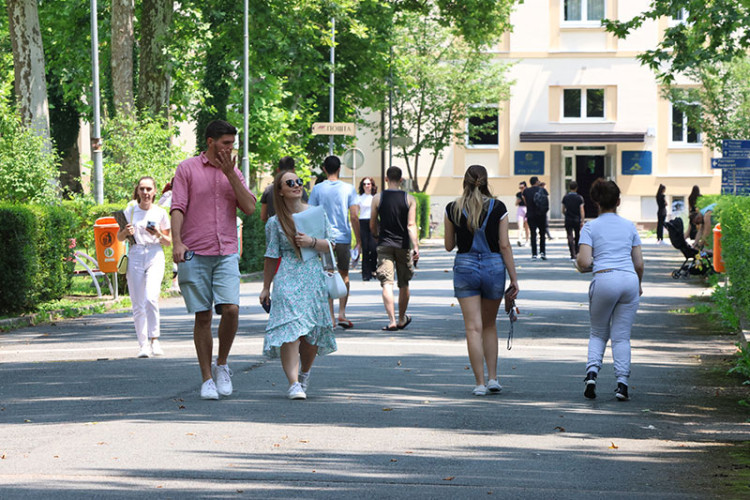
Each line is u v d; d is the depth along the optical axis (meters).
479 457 14.80
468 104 106.25
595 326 20.73
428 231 98.25
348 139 88.62
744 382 21.98
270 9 67.06
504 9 84.00
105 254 39.84
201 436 16.05
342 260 31.12
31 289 35.34
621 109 110.06
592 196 21.28
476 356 20.42
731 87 94.00
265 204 33.03
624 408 19.19
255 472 13.65
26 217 35.16
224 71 77.94
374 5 81.00
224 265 19.77
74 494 12.48
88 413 18.19
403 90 91.75
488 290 20.50
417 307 37.84
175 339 29.52
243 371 23.39
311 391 20.62
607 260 20.67
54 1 71.31
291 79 77.94
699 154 109.38
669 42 45.91
